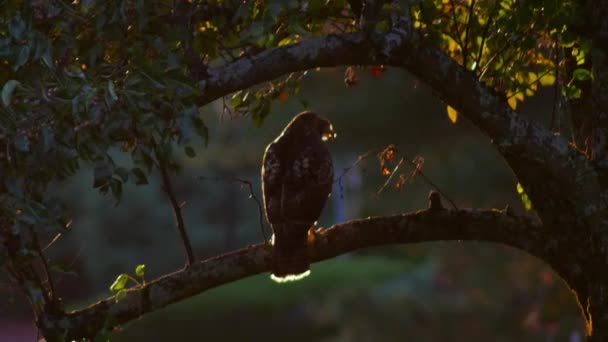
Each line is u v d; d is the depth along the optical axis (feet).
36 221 26.61
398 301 107.45
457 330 101.50
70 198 232.32
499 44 33.27
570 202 33.14
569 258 34.22
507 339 95.76
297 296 172.14
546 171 32.01
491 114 31.32
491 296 98.68
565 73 34.91
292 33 29.14
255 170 237.66
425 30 32.73
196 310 169.68
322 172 35.22
